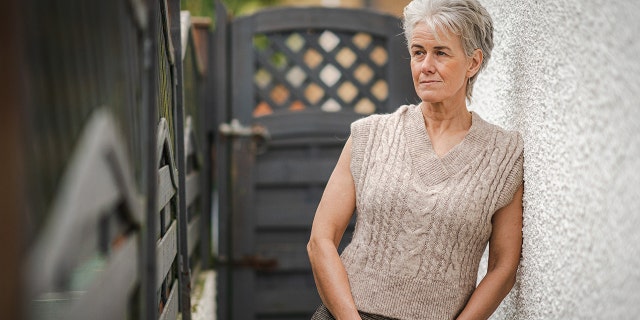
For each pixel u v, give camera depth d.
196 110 4.76
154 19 1.77
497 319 2.97
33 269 0.95
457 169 2.42
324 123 5.43
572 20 1.93
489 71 3.19
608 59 1.65
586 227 1.81
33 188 0.98
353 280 2.47
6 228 0.90
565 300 1.98
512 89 2.70
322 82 5.45
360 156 2.53
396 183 2.42
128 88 1.55
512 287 2.53
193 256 4.55
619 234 1.57
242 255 5.40
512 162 2.46
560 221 2.04
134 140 1.61
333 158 5.45
